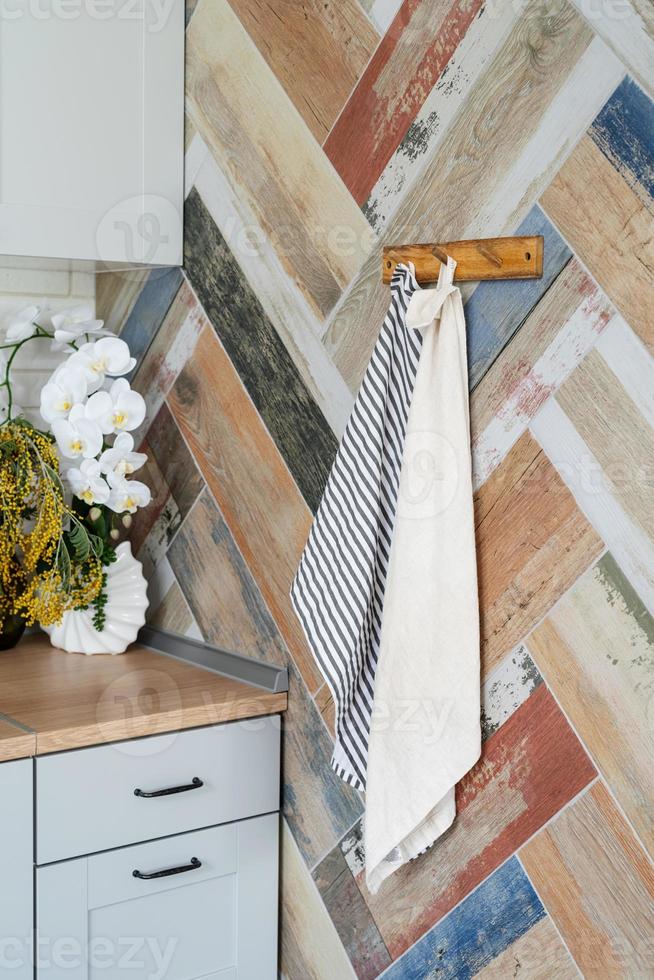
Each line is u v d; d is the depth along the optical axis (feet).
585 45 3.98
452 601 4.41
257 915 5.65
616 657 4.00
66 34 5.48
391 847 4.57
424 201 4.66
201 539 6.10
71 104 5.54
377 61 4.84
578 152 4.02
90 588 6.06
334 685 4.68
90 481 5.91
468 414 4.42
